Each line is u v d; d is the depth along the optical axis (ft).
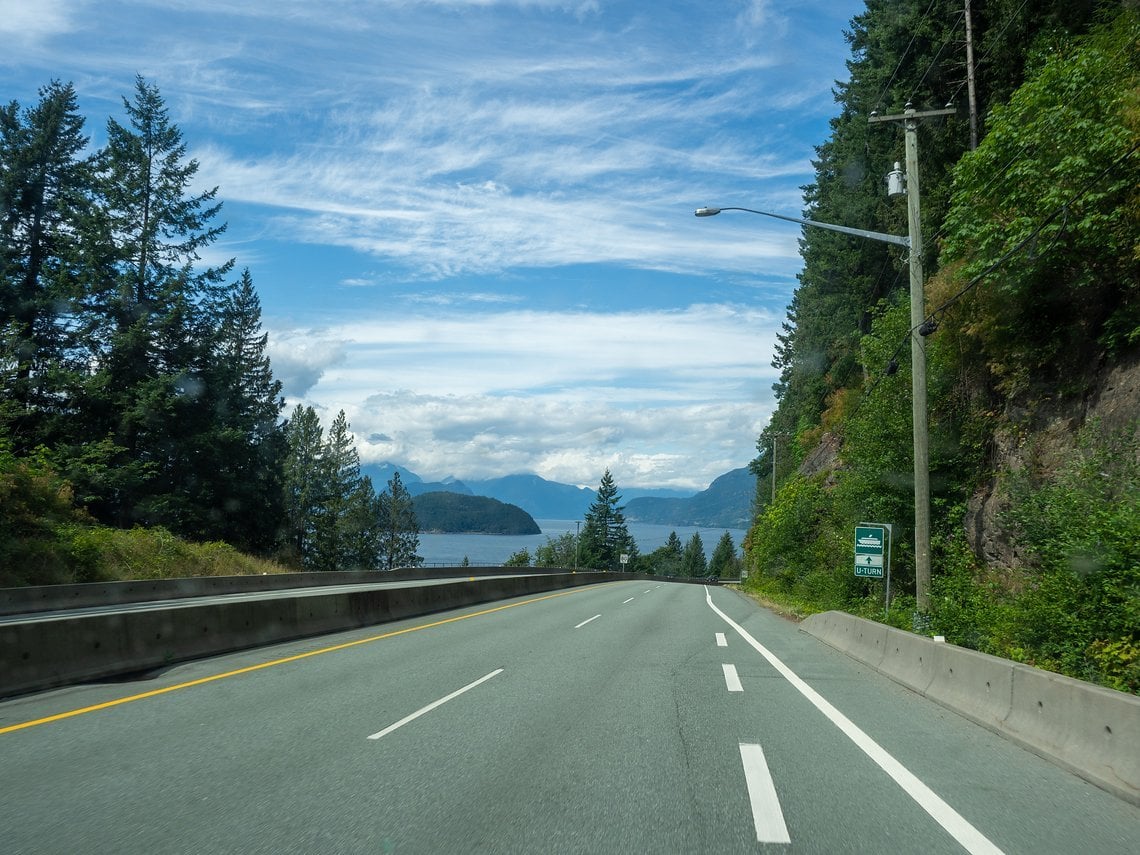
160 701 33.88
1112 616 37.45
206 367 180.55
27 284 163.43
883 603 73.05
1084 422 53.93
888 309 89.20
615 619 79.00
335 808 19.99
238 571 136.56
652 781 22.53
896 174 60.64
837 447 144.97
